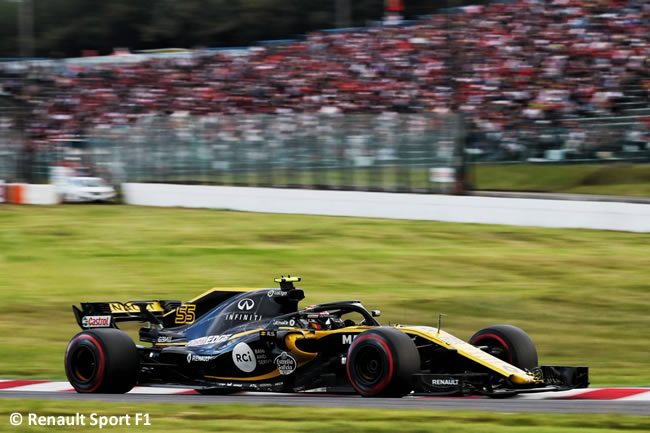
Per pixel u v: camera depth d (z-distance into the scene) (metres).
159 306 34.31
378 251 74.06
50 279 65.81
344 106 118.75
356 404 25.77
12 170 120.00
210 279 64.44
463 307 53.91
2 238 85.25
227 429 22.20
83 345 30.48
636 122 85.06
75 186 112.19
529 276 63.25
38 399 28.77
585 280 61.19
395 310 53.12
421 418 22.98
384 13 199.25
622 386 32.62
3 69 149.50
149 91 137.00
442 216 88.69
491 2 132.50
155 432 22.16
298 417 23.69
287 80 128.38
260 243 79.56
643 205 77.94
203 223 92.06
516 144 92.19
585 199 83.19
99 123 131.38
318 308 31.03
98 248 78.94
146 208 106.94
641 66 98.38
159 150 111.56
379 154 94.00
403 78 118.69
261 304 31.33
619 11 108.44
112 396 29.47
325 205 96.06
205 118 106.94
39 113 135.38
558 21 111.81
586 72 101.00
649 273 62.62
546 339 46.09
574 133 88.62
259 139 102.50
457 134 89.69
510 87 104.25
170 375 31.77
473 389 26.19
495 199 85.62
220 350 30.47
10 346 45.50
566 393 29.53
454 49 116.00
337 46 130.62
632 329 48.12
